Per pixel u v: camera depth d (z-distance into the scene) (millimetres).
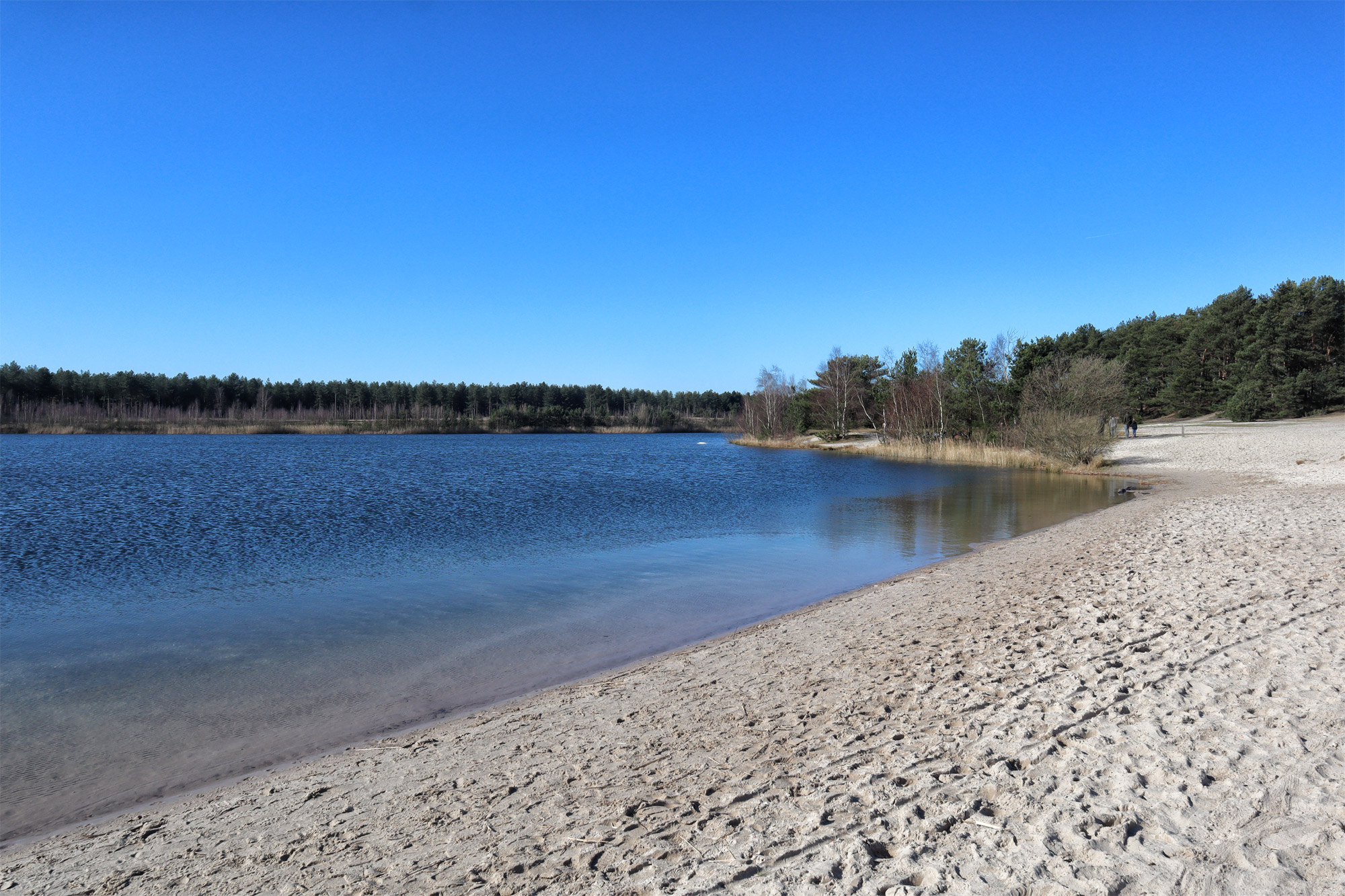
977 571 13844
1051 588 11438
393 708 8234
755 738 6363
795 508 25562
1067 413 40094
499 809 5391
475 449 70062
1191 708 5980
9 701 8484
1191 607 9344
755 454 62250
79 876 4824
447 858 4672
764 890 3936
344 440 88938
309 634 11156
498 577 14977
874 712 6684
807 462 50031
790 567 15758
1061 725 5879
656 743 6473
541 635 11055
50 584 14570
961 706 6562
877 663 8328
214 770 6723
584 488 33312
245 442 80000
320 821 5434
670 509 25828
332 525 22297
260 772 6645
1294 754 5004
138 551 18203
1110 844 4098
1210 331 69938
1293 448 35469
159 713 8117
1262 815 4270
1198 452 38188
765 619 11656
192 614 12281
